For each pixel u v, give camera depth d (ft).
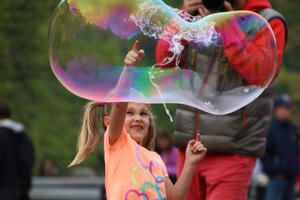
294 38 140.15
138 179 31.12
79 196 82.79
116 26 30.68
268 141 70.33
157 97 30.94
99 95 30.48
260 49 32.17
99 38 31.60
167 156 61.57
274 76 35.55
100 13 30.55
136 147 31.60
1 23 113.09
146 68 30.86
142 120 32.45
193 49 31.73
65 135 140.46
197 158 31.96
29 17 117.19
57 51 30.55
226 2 34.78
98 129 32.99
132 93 30.53
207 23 31.99
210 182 35.99
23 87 131.95
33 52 126.11
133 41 30.78
